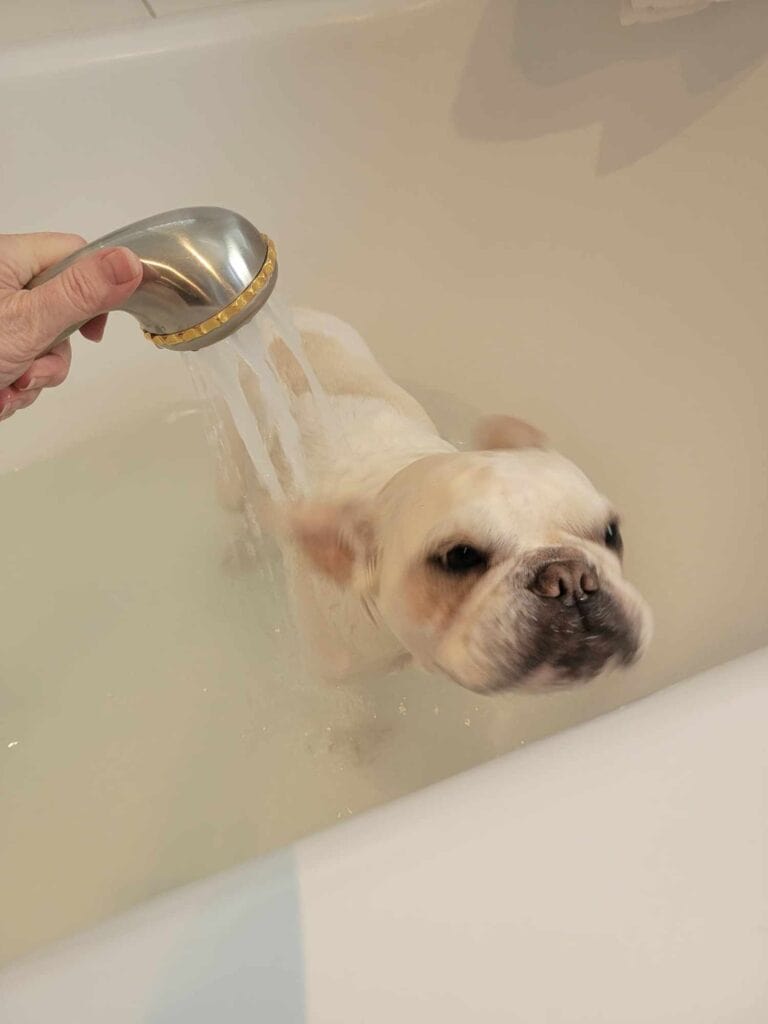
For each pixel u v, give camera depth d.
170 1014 0.39
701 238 0.97
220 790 0.93
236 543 1.14
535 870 0.43
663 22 0.98
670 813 0.45
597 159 1.06
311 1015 0.40
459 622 0.79
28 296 0.53
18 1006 0.40
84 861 0.88
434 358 1.24
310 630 0.99
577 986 0.40
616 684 0.87
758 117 0.92
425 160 1.16
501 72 1.09
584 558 0.77
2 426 1.16
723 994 0.40
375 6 1.08
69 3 1.16
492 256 1.17
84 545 1.14
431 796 0.46
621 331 1.06
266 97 1.11
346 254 1.21
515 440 0.92
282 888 0.43
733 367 0.92
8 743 0.97
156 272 0.52
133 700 1.01
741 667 0.51
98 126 1.06
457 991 0.40
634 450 1.02
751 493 0.85
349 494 0.94
